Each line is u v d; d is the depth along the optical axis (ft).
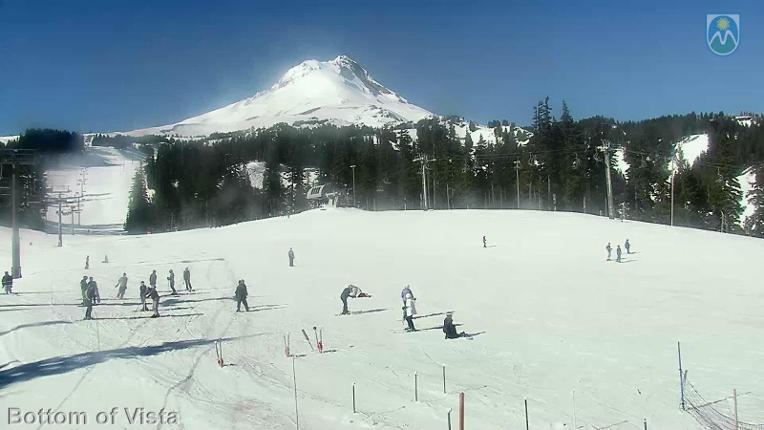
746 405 52.03
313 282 139.95
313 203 499.51
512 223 252.42
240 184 531.50
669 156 447.83
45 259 212.43
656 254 177.37
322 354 68.49
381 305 106.93
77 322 84.43
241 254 211.41
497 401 51.55
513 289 123.95
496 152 426.92
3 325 78.84
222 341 73.67
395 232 255.70
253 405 46.91
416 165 428.15
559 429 45.19
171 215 498.69
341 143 563.07
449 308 103.04
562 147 371.15
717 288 122.52
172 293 122.72
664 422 47.62
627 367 63.82
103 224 510.99
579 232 221.46
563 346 73.36
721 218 327.67
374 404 49.44
